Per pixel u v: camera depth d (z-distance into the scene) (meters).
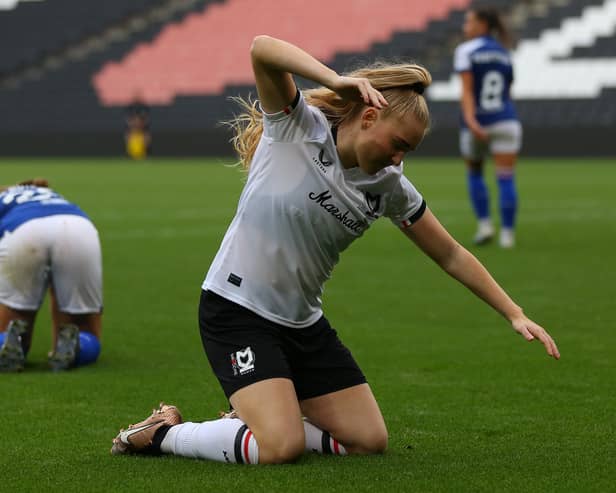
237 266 8.27
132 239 27.19
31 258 12.14
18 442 9.14
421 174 52.06
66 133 74.00
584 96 64.56
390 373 12.23
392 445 8.95
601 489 7.41
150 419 8.58
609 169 54.34
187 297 18.22
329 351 8.58
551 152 63.47
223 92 73.50
